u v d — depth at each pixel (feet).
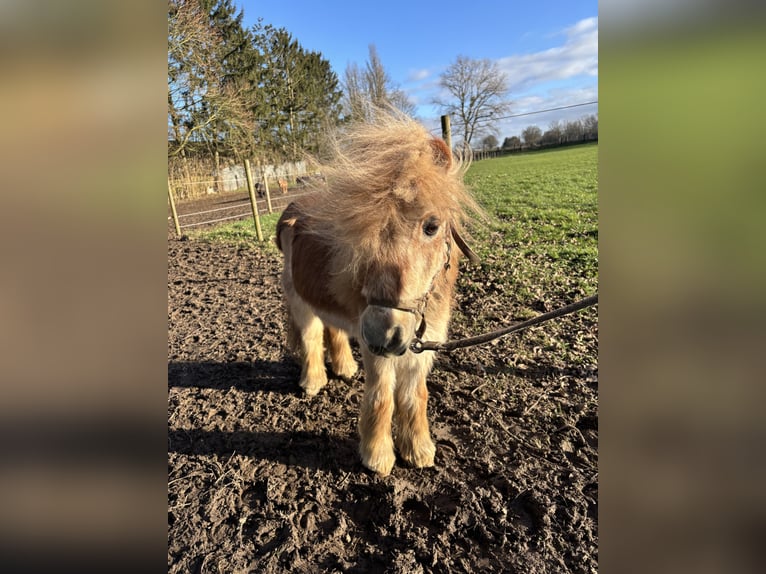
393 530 8.61
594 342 14.76
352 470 10.28
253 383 14.35
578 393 12.28
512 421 11.48
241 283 25.85
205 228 46.93
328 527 8.84
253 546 8.48
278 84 124.16
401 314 7.06
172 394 13.83
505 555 7.98
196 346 17.35
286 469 10.44
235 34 102.99
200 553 8.36
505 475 9.72
